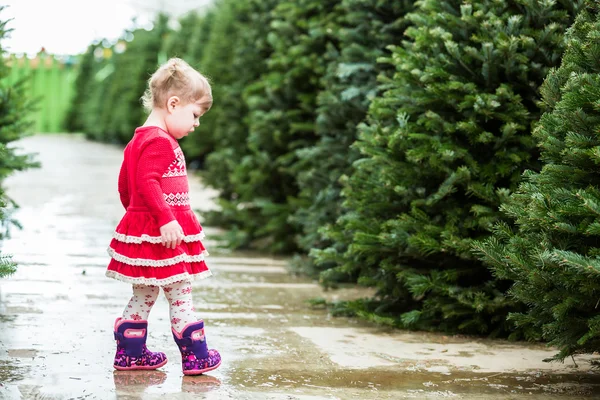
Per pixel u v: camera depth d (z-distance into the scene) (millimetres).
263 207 7215
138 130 3027
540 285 2850
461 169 3811
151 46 22484
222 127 9375
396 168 4090
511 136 3830
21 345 3271
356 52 5578
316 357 3344
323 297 5043
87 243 6820
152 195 2906
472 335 4000
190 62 16672
